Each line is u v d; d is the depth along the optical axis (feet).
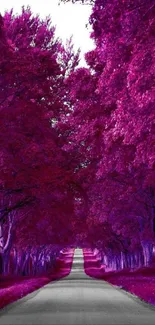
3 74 73.61
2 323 49.49
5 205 115.03
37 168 85.56
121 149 75.51
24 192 92.02
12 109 75.10
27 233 187.93
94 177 96.78
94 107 76.79
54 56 93.30
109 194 126.11
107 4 43.29
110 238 251.39
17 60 72.95
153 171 98.68
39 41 91.81
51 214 134.41
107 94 62.18
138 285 114.42
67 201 104.37
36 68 74.95
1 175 81.51
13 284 144.77
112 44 50.57
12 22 84.43
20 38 81.76
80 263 557.74
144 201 130.11
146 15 43.01
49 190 90.02
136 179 112.47
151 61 46.57
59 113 90.27
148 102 47.44
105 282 180.86
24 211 142.92
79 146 91.35
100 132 75.25
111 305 75.46
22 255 233.35
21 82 76.07
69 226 203.82
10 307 72.54
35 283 145.79
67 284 162.81
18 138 76.59
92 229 235.81
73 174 90.33
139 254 254.68
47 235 211.41
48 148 82.53
